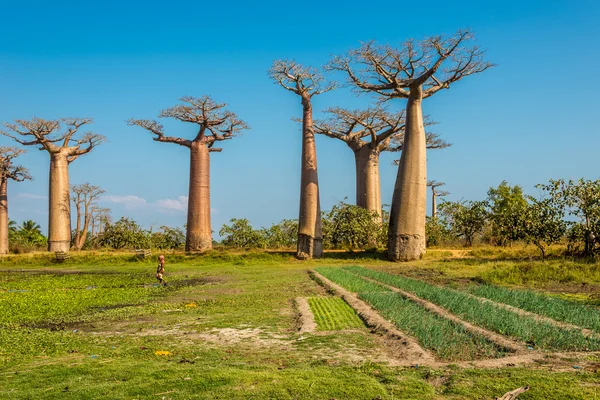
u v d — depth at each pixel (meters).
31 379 7.32
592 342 8.99
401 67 32.69
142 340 10.30
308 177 36.53
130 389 6.73
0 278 26.80
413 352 8.61
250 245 43.19
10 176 47.91
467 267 24.67
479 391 6.59
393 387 6.79
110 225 50.25
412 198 32.59
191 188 39.88
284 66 36.78
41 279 25.89
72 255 37.81
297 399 6.36
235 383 6.90
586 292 16.03
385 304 13.15
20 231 63.00
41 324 12.73
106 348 9.52
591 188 25.27
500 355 8.46
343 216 40.12
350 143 46.12
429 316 11.49
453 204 40.91
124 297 17.81
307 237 35.75
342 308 13.61
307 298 15.59
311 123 37.75
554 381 6.90
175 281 23.44
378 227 39.50
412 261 31.39
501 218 28.81
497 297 14.46
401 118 42.88
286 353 8.96
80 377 7.38
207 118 39.50
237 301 15.66
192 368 7.76
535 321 10.66
